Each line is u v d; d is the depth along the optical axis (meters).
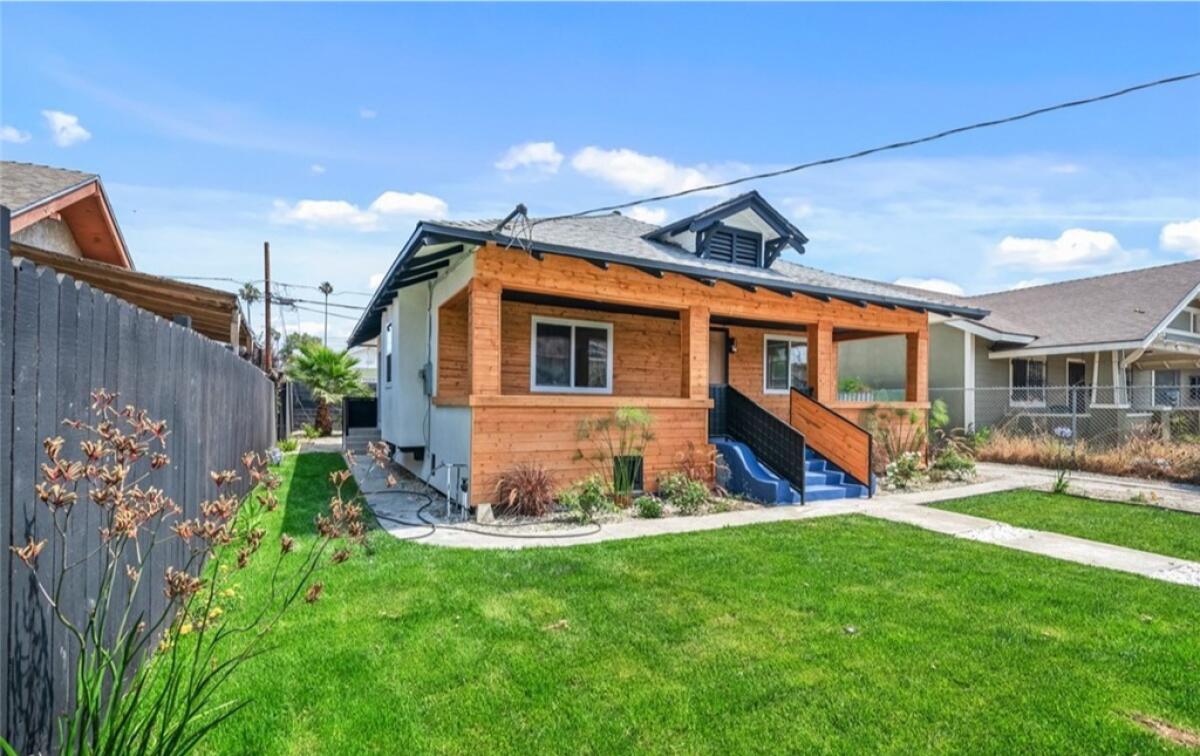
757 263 10.84
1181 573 5.02
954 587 4.56
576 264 7.78
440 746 2.54
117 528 2.00
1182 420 13.17
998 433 13.74
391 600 4.14
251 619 3.74
